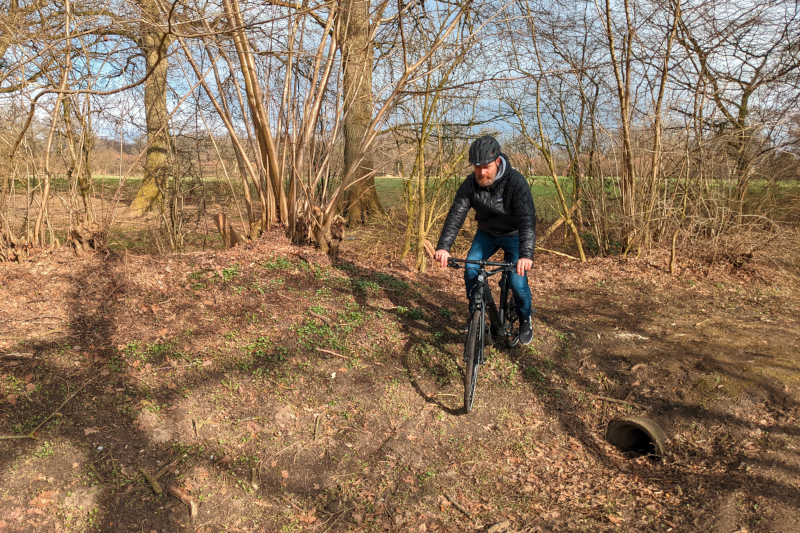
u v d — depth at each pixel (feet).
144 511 9.86
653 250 26.91
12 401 11.47
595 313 19.69
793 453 11.58
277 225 20.83
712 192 25.62
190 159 25.03
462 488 11.44
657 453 12.68
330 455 11.83
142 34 17.49
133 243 24.06
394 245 27.12
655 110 25.67
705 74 26.53
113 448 10.99
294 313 16.30
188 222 26.20
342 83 20.12
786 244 25.85
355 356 15.01
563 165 29.89
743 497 10.25
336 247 20.17
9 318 14.10
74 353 13.24
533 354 16.16
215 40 17.15
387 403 13.58
